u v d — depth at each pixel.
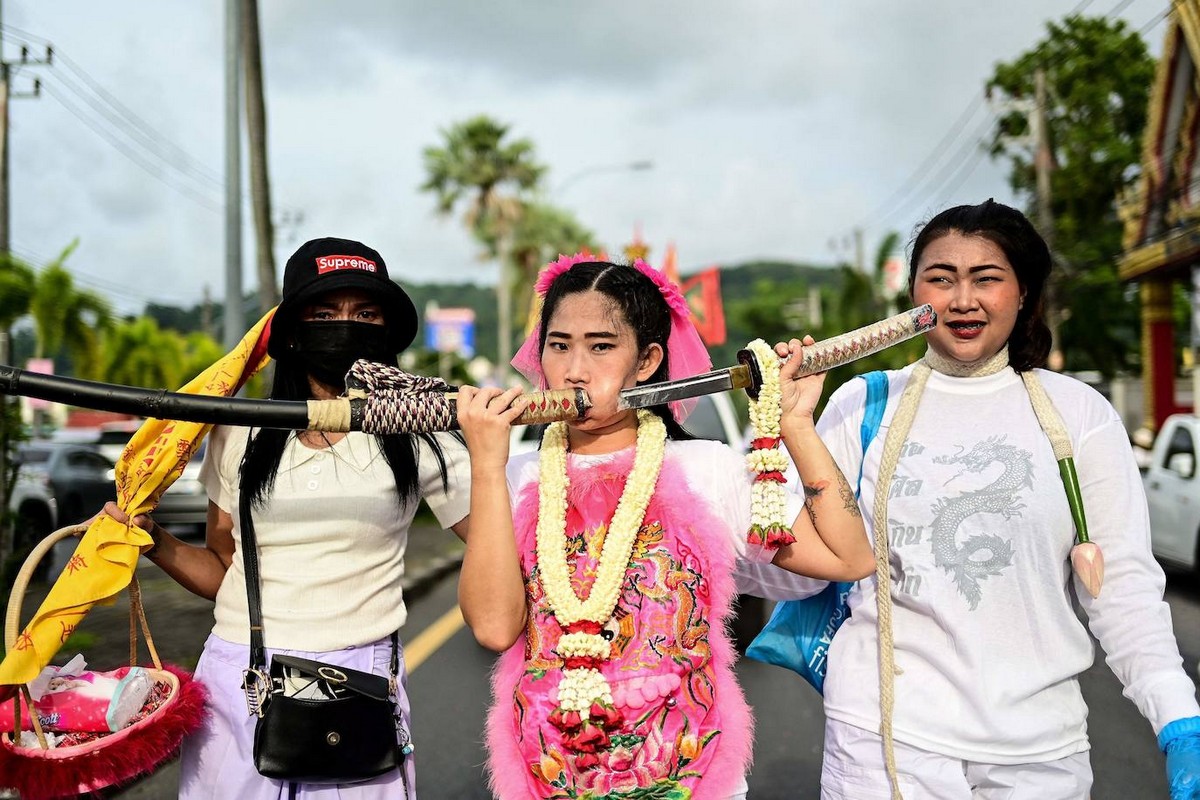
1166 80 17.20
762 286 61.34
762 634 2.64
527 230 39.41
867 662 2.38
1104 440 2.30
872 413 2.50
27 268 9.65
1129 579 2.22
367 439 2.52
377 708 2.42
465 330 51.81
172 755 2.43
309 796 2.40
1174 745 2.02
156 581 8.84
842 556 2.16
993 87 23.02
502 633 2.03
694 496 2.13
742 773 2.08
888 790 2.28
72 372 13.77
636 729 1.99
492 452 1.99
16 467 7.64
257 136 10.54
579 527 2.13
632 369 2.15
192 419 1.95
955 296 2.33
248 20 10.50
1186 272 19.00
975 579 2.26
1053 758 2.24
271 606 2.43
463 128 36.69
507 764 2.07
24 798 2.23
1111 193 21.95
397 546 2.58
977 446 2.34
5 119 17.17
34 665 2.25
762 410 2.09
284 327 2.58
